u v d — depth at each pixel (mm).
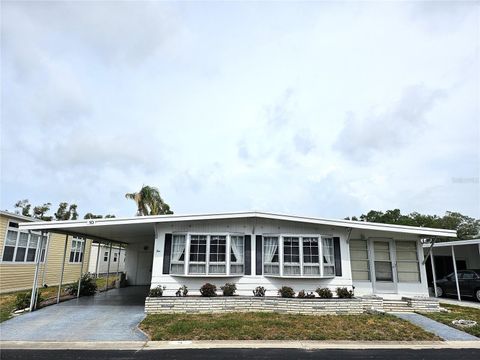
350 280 11398
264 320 8836
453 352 6617
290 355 6258
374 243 12375
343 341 7293
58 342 7105
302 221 11367
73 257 21422
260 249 11430
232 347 6762
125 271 19516
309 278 11281
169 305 9977
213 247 11289
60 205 38812
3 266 14734
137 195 24375
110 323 8750
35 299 10727
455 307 11945
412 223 35062
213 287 10672
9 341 7191
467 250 17516
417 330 8211
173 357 6098
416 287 12055
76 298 13516
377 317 9500
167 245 11266
